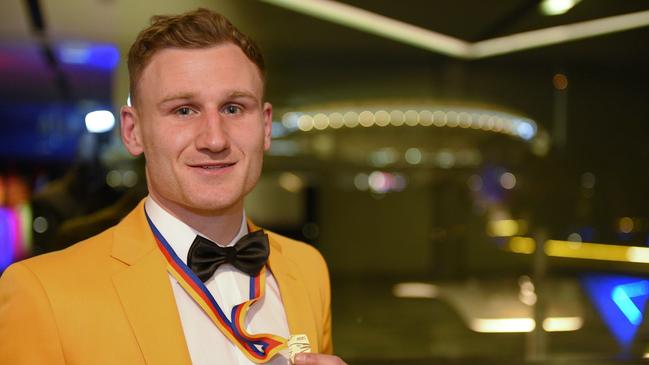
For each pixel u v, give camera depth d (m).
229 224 1.31
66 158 4.60
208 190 1.21
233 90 1.21
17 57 4.96
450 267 7.73
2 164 4.45
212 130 1.18
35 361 1.12
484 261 7.43
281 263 1.45
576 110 5.66
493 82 5.84
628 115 5.43
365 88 6.32
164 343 1.17
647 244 5.25
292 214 8.77
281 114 6.57
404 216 8.95
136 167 3.67
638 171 5.43
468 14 3.61
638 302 4.53
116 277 1.21
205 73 1.19
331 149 7.29
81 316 1.15
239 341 1.21
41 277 1.17
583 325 4.64
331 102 6.41
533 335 4.76
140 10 4.24
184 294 1.25
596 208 5.53
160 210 1.30
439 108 6.38
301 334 1.31
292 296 1.39
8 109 5.06
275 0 3.84
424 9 3.57
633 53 4.61
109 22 4.42
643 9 3.44
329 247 9.16
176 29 1.21
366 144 7.23
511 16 3.61
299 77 6.00
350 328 5.55
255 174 1.27
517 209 6.35
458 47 4.57
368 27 4.21
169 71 1.19
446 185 7.77
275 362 1.26
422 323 5.61
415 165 7.62
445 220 7.93
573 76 5.38
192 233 1.28
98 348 1.14
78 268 1.21
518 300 6.01
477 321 5.46
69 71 5.05
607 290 4.91
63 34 4.61
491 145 6.76
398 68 5.84
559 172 5.70
